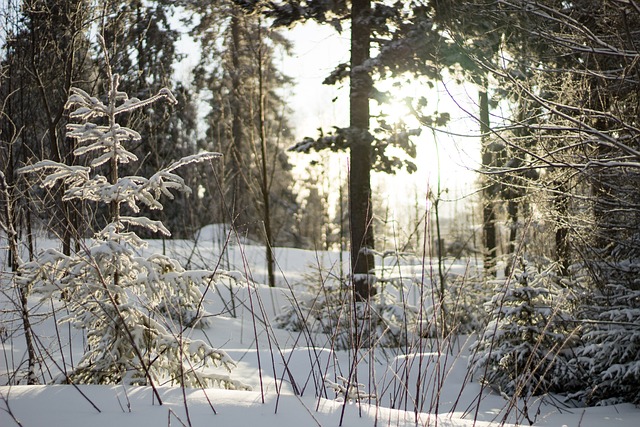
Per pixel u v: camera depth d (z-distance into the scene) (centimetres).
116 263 493
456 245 1894
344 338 952
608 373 720
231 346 1044
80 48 1212
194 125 2241
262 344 1078
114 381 509
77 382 501
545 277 852
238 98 2164
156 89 1647
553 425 602
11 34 1156
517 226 1157
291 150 1242
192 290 505
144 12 1441
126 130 518
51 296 490
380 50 1192
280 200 3781
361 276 1126
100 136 513
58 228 745
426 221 438
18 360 701
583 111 674
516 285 816
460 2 754
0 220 641
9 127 1153
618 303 830
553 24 782
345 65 1322
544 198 833
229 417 368
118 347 495
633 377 742
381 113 1241
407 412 429
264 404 397
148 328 508
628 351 745
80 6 1130
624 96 800
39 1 1150
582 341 819
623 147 617
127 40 1342
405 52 1128
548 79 803
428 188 444
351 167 1266
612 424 612
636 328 744
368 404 435
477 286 1208
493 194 1275
